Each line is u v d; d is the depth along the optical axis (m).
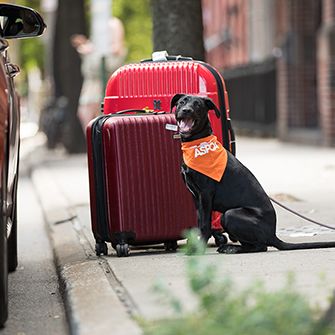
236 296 6.06
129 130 9.64
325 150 27.83
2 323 7.66
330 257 8.84
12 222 9.54
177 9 14.34
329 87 29.05
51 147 35.56
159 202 9.70
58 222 14.21
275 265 8.48
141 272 8.44
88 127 9.74
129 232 9.66
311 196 14.78
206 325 5.54
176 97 9.23
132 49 55.69
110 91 10.31
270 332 5.44
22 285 9.73
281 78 34.84
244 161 23.48
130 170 9.64
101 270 8.88
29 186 22.78
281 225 11.50
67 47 31.17
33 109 81.19
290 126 34.56
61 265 10.11
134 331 6.44
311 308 6.40
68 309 7.73
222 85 10.18
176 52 14.38
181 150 9.73
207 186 9.18
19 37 9.11
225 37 52.81
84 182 20.06
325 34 29.09
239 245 9.38
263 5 43.31
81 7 31.39
